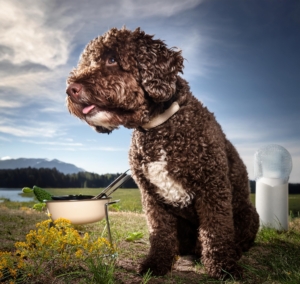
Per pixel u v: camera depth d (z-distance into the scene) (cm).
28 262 62
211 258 62
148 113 63
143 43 65
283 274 61
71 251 61
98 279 54
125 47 64
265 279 59
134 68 64
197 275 63
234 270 60
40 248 59
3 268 57
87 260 60
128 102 63
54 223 65
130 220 113
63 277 57
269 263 69
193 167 61
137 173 67
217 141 64
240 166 75
